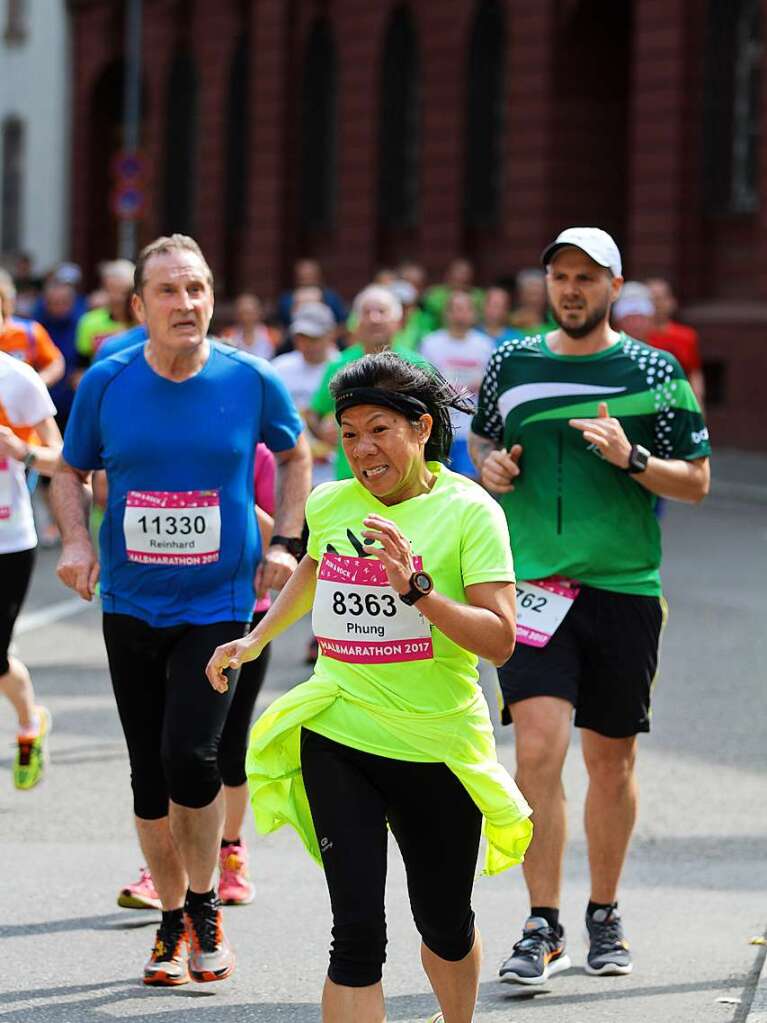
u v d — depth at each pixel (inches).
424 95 3127.5
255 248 3501.5
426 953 478.9
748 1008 565.0
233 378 598.2
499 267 3041.3
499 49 3026.6
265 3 3454.7
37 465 744.3
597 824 610.9
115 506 594.6
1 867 714.8
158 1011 561.3
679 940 635.5
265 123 3467.0
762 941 633.0
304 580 496.4
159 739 593.6
